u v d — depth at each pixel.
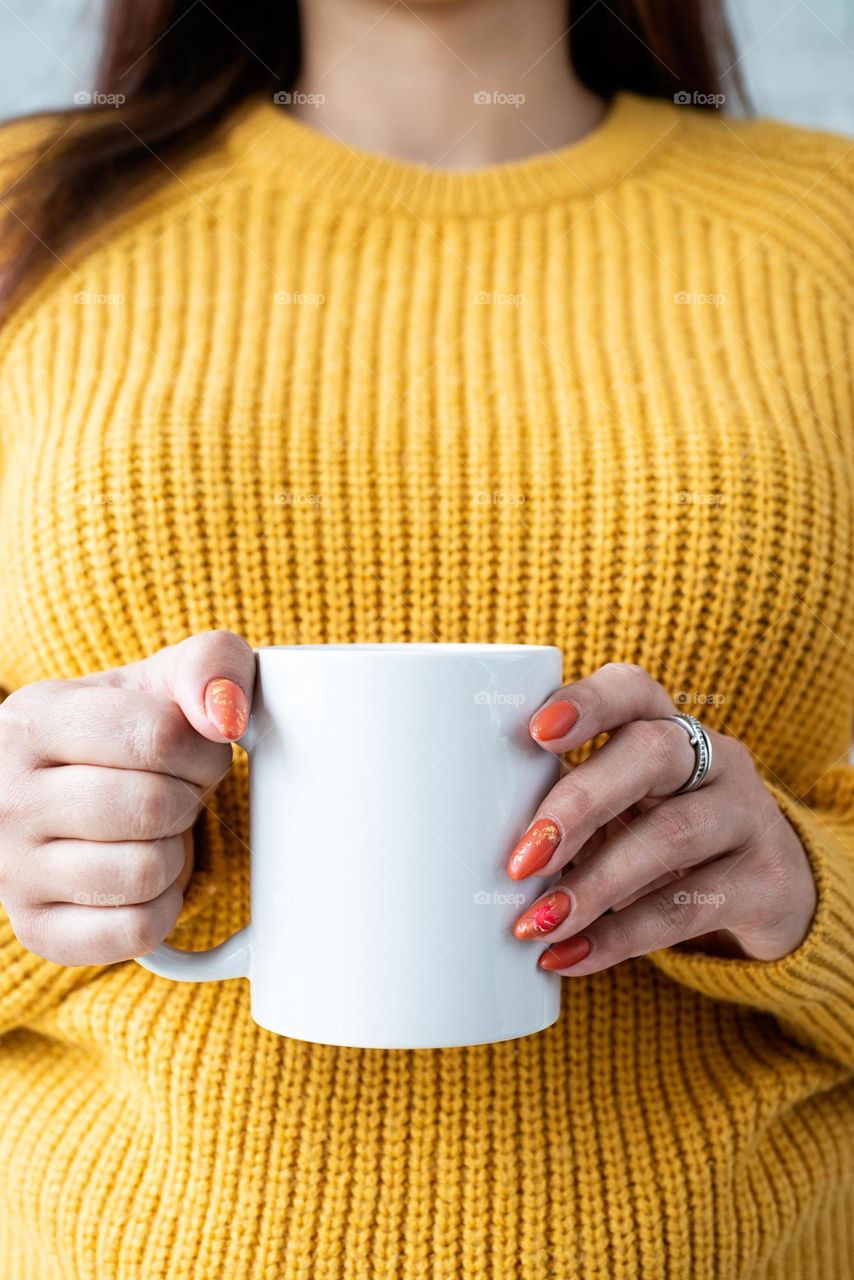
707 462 0.52
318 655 0.39
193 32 0.60
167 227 0.57
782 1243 0.50
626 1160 0.49
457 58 0.59
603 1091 0.49
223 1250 0.48
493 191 0.58
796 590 0.52
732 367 0.55
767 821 0.43
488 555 0.52
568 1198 0.48
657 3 0.63
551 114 0.61
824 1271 0.53
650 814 0.41
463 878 0.39
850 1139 0.53
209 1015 0.49
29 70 0.94
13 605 0.53
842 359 0.56
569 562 0.51
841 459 0.54
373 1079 0.48
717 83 0.67
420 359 0.54
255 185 0.58
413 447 0.52
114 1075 0.51
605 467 0.52
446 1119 0.48
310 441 0.52
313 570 0.52
